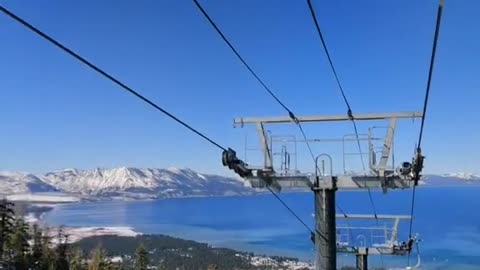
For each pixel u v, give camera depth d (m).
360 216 21.39
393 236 21.14
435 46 6.21
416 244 32.56
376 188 12.67
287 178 13.15
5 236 96.00
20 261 93.81
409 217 21.05
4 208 99.25
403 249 20.88
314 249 13.26
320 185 12.95
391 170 12.45
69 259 109.00
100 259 104.50
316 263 12.93
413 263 103.12
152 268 177.75
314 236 13.27
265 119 12.98
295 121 13.01
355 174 12.84
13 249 96.50
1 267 90.38
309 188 13.03
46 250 102.19
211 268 151.62
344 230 21.45
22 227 101.25
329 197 12.96
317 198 13.04
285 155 13.06
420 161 11.63
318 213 12.99
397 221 21.17
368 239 21.28
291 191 13.31
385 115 12.39
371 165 12.54
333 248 12.89
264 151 13.10
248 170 13.13
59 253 104.19
